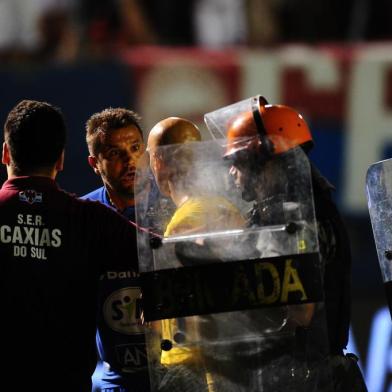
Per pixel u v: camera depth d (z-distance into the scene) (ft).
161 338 43.80
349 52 101.30
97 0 106.93
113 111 53.01
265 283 43.34
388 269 45.57
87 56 102.58
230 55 100.48
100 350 53.21
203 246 43.57
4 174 94.22
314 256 43.47
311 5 110.93
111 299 51.78
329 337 45.88
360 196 102.17
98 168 53.26
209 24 108.78
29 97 99.30
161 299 43.68
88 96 99.35
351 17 111.55
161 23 109.19
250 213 43.98
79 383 44.88
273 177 43.98
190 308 43.52
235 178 44.34
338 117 101.45
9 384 43.91
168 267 43.75
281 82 100.68
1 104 99.09
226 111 47.57
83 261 45.03
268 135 44.62
